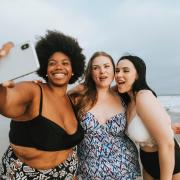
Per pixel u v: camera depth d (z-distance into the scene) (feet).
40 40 3.65
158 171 3.76
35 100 3.18
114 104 3.99
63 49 3.54
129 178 3.71
